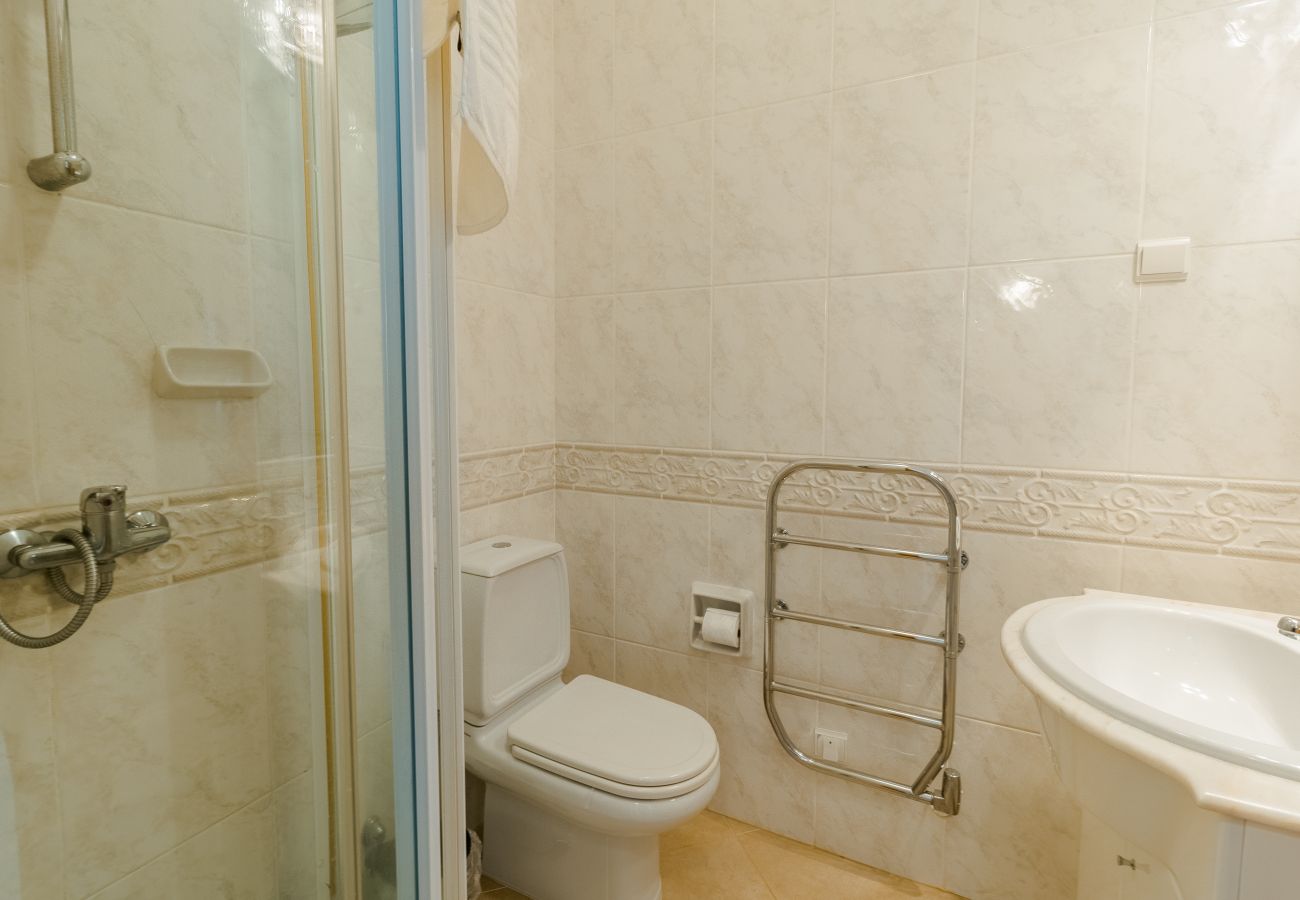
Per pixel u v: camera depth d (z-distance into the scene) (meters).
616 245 1.78
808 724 1.63
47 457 0.65
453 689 0.82
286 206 0.68
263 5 0.67
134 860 0.72
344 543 0.71
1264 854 0.62
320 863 0.75
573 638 1.94
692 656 1.76
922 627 1.48
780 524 1.62
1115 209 1.25
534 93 1.77
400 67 0.65
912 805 1.52
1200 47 1.16
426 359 0.69
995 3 1.31
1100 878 1.00
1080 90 1.25
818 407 1.55
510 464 1.75
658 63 1.68
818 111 1.50
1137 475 1.26
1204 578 1.22
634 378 1.78
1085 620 1.06
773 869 1.56
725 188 1.62
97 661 0.69
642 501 1.80
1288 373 1.14
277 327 0.69
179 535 0.71
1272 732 0.93
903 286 1.44
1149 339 1.24
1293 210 1.12
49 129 0.64
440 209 0.79
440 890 0.75
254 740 0.74
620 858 1.35
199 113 0.68
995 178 1.34
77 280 0.66
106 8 0.65
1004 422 1.37
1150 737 0.72
